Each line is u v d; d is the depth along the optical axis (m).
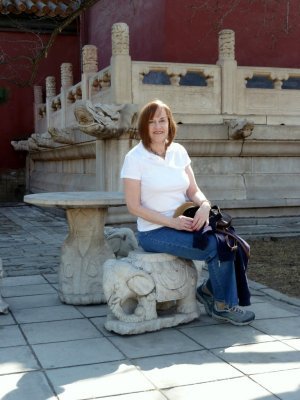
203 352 3.74
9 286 5.81
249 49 11.27
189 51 10.83
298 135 10.09
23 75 16.69
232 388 3.15
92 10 15.48
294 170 10.49
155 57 11.14
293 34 11.59
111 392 3.11
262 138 9.88
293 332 4.17
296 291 5.57
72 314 4.73
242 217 10.12
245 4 11.16
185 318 4.36
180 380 3.27
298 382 3.24
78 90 11.76
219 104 9.84
